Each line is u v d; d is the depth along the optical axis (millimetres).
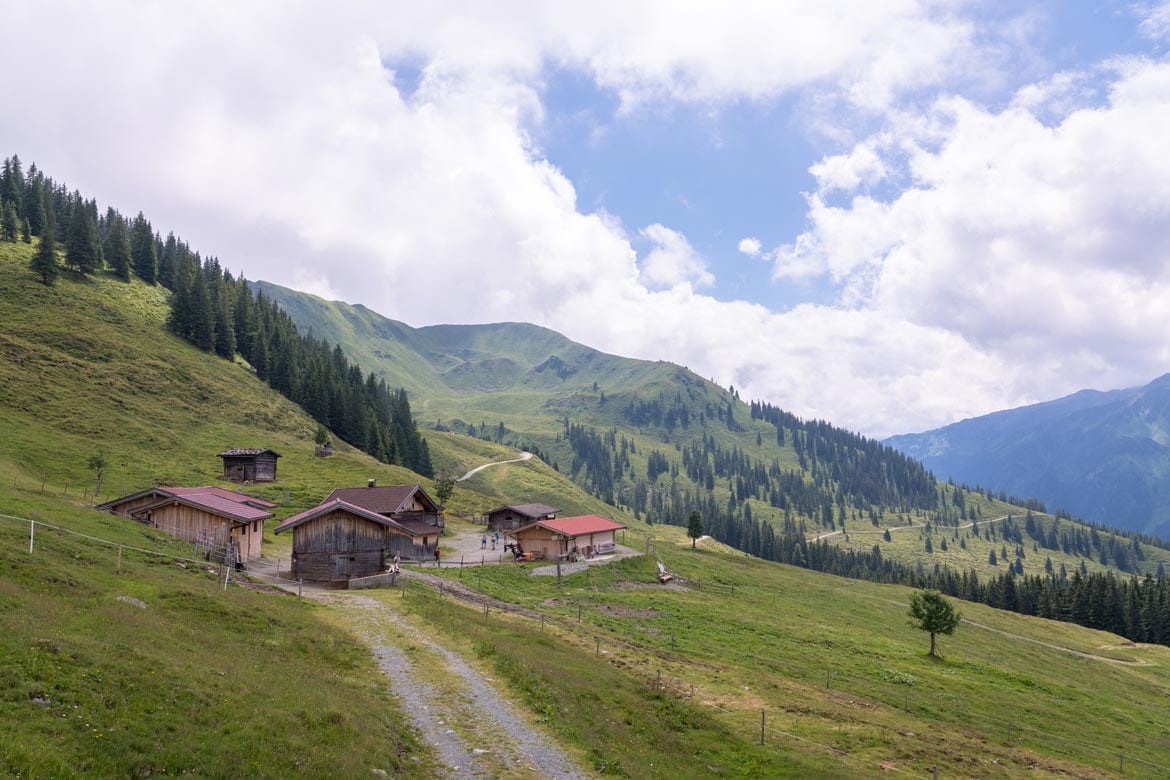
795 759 32000
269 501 103062
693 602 78562
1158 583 165125
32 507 49000
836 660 62594
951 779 34406
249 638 30375
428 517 91000
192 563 46500
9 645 19125
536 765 23156
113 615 26094
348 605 44656
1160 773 47500
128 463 103500
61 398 118500
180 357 161875
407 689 29203
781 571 131875
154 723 17531
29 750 13859
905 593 135000
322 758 18625
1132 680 94562
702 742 32156
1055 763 41906
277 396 175750
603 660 43000
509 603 61031
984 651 89188
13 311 147375
